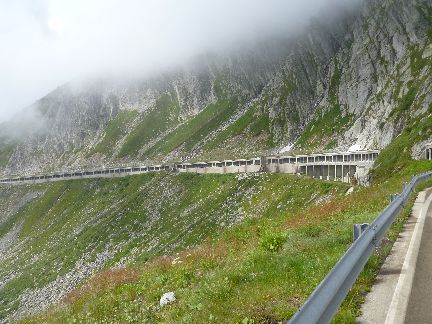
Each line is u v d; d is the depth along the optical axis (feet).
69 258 478.59
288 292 31.68
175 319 34.01
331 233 52.34
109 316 42.16
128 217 552.00
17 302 404.36
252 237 73.31
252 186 485.97
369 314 25.58
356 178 356.59
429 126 283.38
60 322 47.65
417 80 554.05
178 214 504.02
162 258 74.54
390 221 46.68
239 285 37.06
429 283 30.60
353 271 27.53
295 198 391.65
